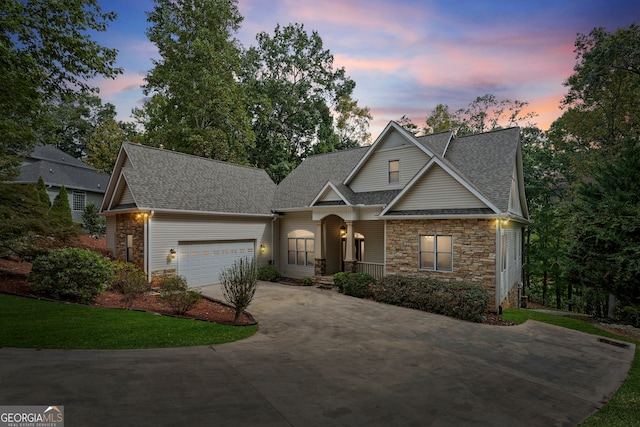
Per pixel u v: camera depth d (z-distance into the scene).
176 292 10.28
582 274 11.89
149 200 14.25
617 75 22.50
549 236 22.56
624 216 10.92
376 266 15.73
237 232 17.84
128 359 5.72
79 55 8.54
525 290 23.12
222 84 26.06
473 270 12.33
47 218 12.28
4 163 13.61
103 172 34.25
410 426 4.19
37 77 8.12
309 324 9.60
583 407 5.11
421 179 13.87
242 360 6.16
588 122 24.02
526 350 7.96
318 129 34.56
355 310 11.57
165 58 26.67
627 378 6.45
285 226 19.81
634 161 11.76
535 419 4.61
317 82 34.62
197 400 4.34
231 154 28.03
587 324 11.50
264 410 4.26
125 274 12.30
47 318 7.72
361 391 5.16
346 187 17.86
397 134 16.58
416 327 9.66
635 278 10.68
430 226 13.41
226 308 11.12
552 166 25.39
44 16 8.19
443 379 5.91
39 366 5.06
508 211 11.77
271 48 33.75
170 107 27.14
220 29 27.03
